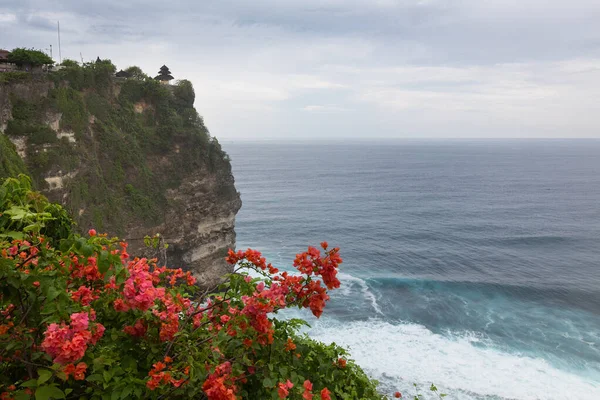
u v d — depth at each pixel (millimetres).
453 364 29375
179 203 41969
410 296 43656
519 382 27344
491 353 31281
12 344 3830
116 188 37938
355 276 50625
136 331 4480
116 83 41438
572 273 53031
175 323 4449
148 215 39125
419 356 30375
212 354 4254
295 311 37906
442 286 46969
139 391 3867
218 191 45375
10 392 3652
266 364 4438
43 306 4031
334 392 5367
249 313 4383
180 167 42688
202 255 44062
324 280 4695
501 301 42812
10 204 4297
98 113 38375
